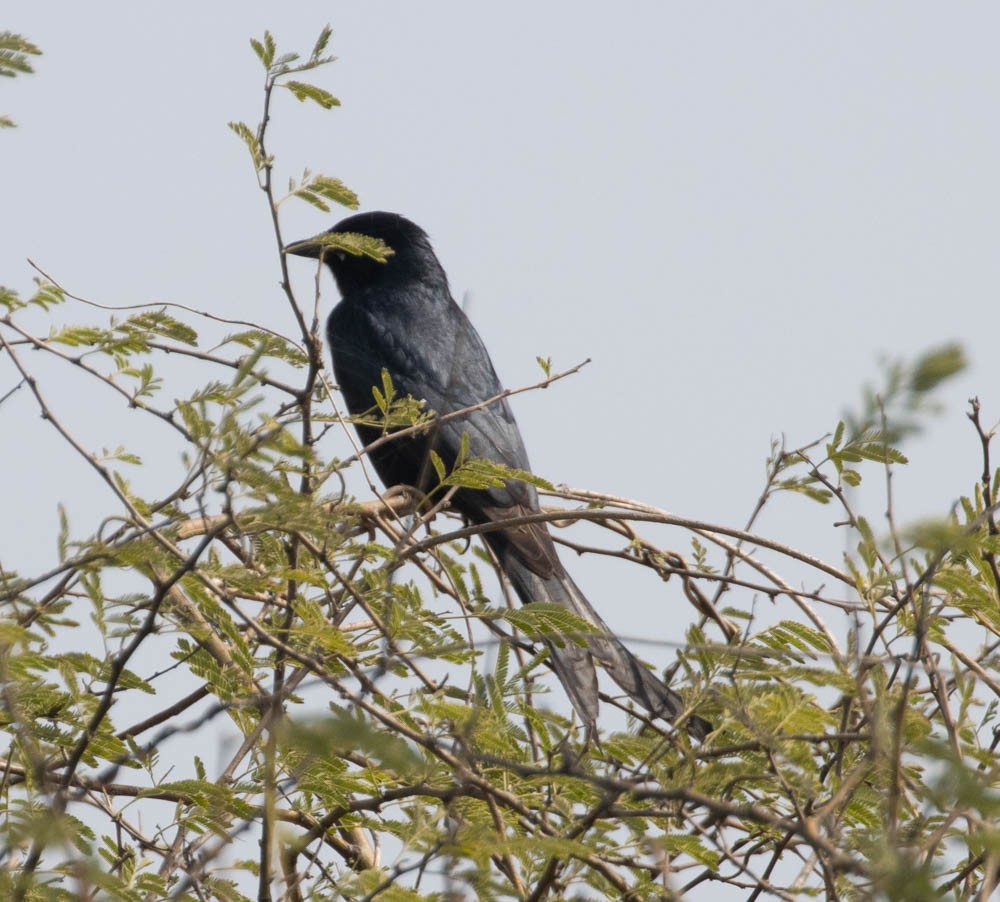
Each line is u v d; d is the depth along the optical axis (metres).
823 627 9.75
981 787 5.76
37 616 7.35
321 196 8.63
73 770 7.00
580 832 7.04
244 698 8.07
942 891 6.88
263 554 8.62
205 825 7.98
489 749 7.77
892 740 6.48
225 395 7.02
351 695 7.16
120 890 6.93
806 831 5.64
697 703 7.67
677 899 6.80
